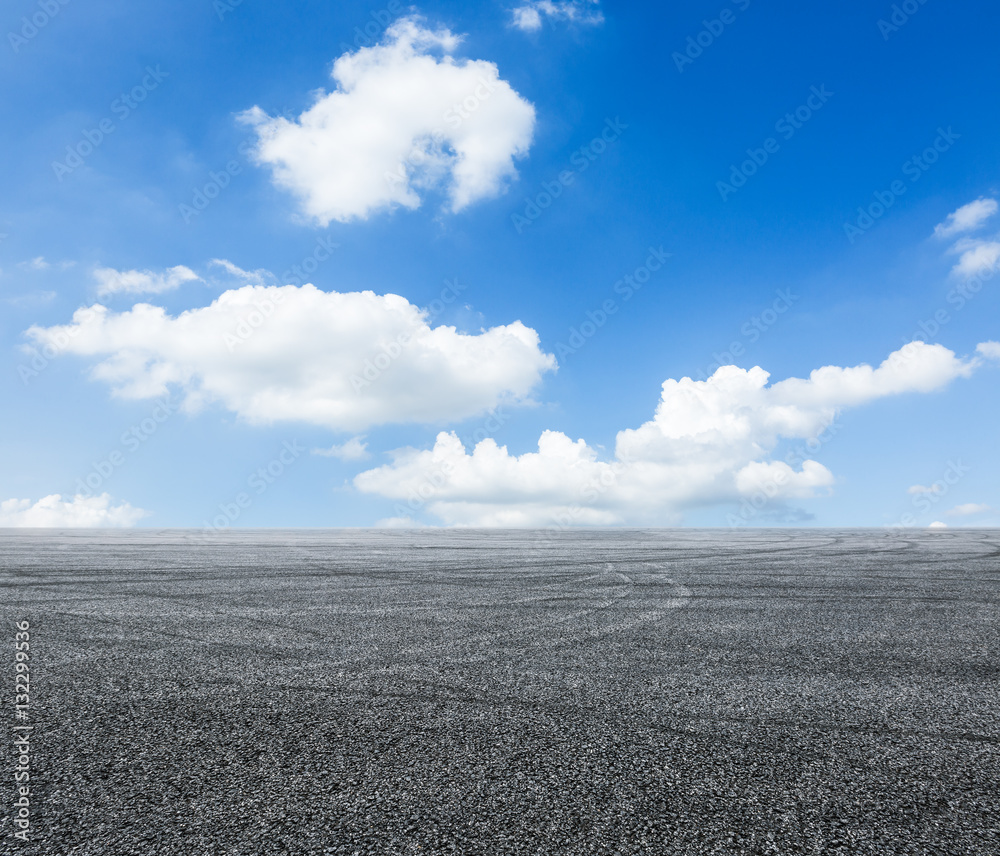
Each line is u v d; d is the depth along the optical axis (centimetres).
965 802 203
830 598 626
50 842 176
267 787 208
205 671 350
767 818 190
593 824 185
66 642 423
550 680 333
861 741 252
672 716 278
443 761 229
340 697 303
